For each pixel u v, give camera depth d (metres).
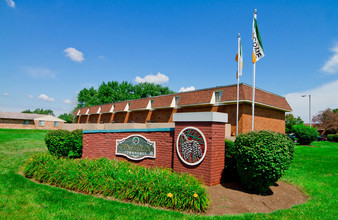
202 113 6.54
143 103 26.97
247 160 5.70
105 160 7.36
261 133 5.97
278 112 21.83
